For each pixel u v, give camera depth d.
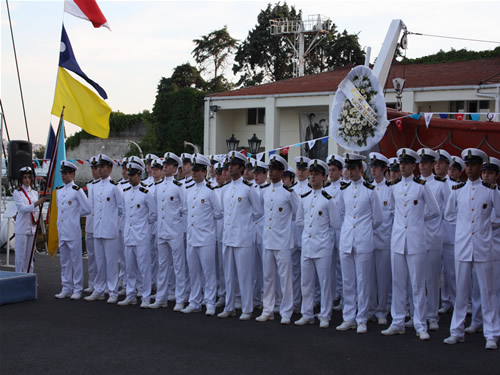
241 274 8.19
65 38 10.59
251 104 24.94
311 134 24.34
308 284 7.86
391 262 7.38
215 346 6.74
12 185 10.73
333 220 7.74
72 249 9.52
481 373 5.77
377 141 8.72
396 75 22.91
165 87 38.91
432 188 8.66
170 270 9.55
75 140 34.22
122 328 7.58
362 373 5.78
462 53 30.59
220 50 41.69
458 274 6.90
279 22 37.97
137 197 9.09
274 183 8.16
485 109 20.45
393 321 7.34
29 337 7.11
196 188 8.72
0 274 9.64
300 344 6.83
